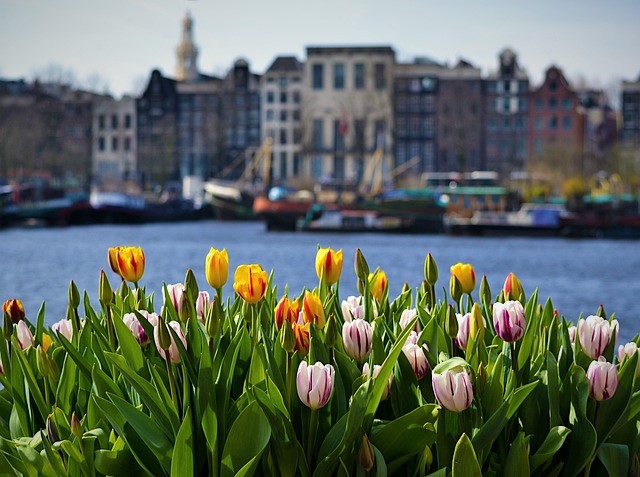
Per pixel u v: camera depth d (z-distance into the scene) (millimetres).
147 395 2992
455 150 98375
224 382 3010
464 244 53969
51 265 37438
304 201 66125
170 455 2953
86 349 3443
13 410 3355
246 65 104375
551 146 91062
